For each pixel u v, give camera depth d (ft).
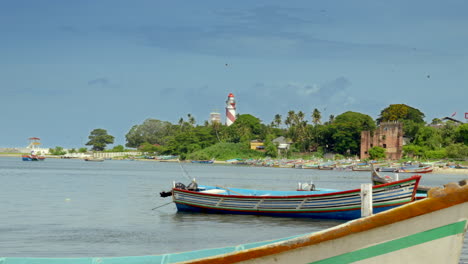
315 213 100.58
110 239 83.61
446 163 472.44
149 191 185.06
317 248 24.77
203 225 97.96
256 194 117.80
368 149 568.00
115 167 506.48
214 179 287.48
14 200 146.10
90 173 346.33
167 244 79.51
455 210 24.27
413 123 613.11
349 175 387.55
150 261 36.94
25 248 75.72
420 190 139.64
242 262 25.16
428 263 24.80
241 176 334.65
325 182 269.64
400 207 24.36
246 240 82.58
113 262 37.04
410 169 442.50
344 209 96.78
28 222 102.27
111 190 188.34
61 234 88.17
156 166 568.41
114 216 112.06
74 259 37.01
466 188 23.94
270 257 24.98
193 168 507.30
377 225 24.45
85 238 84.23
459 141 537.65
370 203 64.85
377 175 164.14
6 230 92.07
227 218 106.22
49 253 72.43
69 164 597.11
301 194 112.16
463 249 70.49
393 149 543.80
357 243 24.73
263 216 107.14
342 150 623.36
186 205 115.96
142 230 92.79
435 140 535.60
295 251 24.84
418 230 24.54
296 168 571.69
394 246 24.71
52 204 136.36
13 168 426.10
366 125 642.63
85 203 139.44
